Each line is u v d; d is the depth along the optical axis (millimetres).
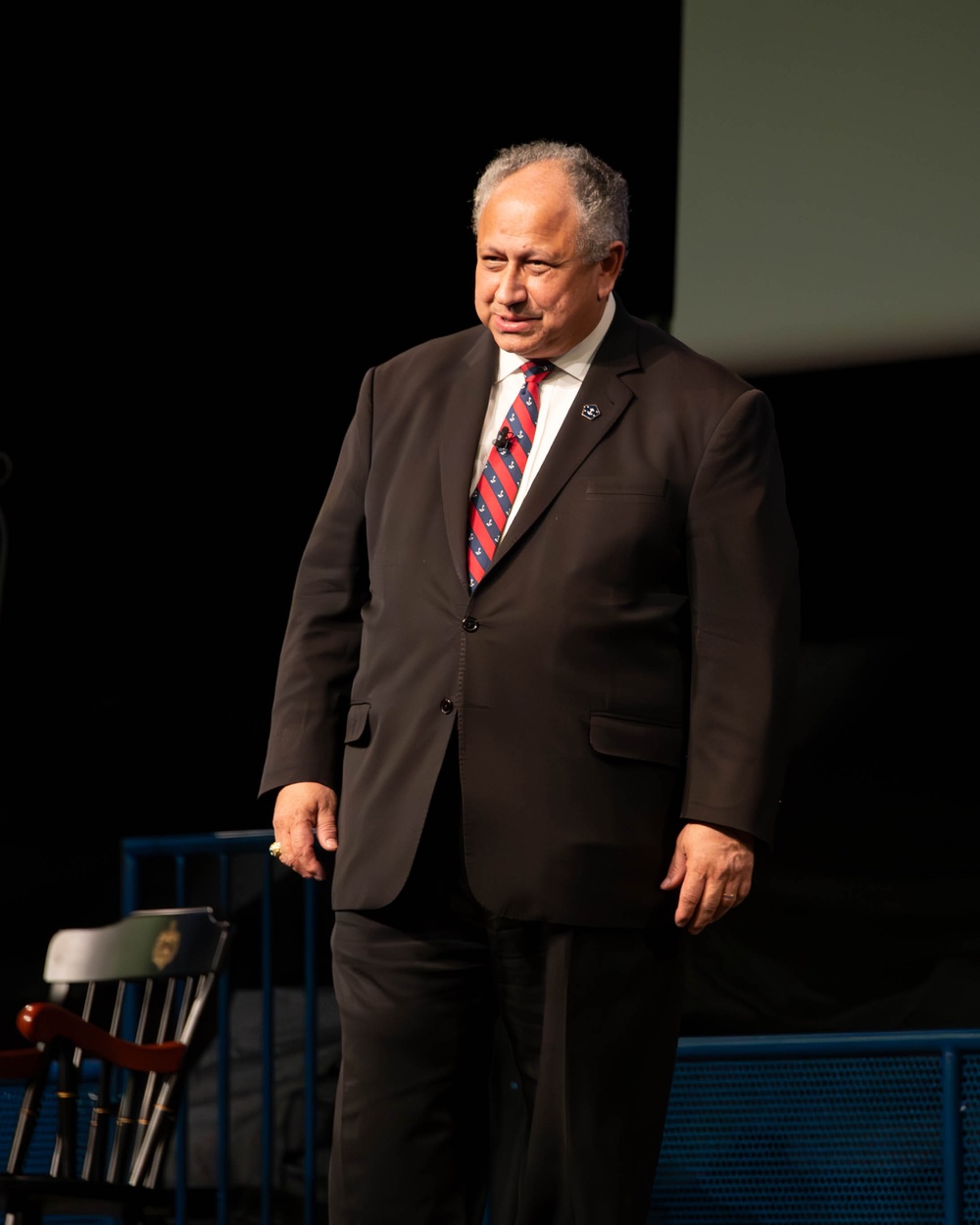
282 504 14875
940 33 12312
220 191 15016
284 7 14625
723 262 12844
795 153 12688
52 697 14938
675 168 13641
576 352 6227
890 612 13266
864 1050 8586
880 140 12453
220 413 15055
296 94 14727
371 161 14633
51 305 15336
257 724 14625
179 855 11984
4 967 14461
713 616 5973
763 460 6152
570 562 5895
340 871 6105
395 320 14688
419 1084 5984
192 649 14844
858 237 12484
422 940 6008
